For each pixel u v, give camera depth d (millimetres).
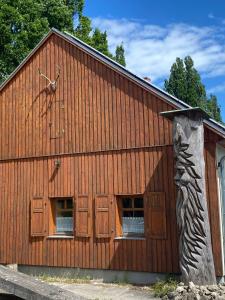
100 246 14555
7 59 26109
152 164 14008
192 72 47938
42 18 27047
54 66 16375
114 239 14336
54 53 16453
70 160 15516
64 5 28844
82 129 15453
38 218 15766
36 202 15906
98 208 14656
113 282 14133
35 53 16844
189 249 11633
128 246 14070
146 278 13695
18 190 16453
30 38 26469
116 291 12773
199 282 11391
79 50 15930
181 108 13531
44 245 15609
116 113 14883
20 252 16047
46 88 16422
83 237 14906
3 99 17344
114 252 14281
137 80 14492
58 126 15953
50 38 16625
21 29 26594
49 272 15445
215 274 12383
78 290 12984
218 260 12641
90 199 14938
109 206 14531
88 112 15422
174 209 13453
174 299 10789
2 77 26016
